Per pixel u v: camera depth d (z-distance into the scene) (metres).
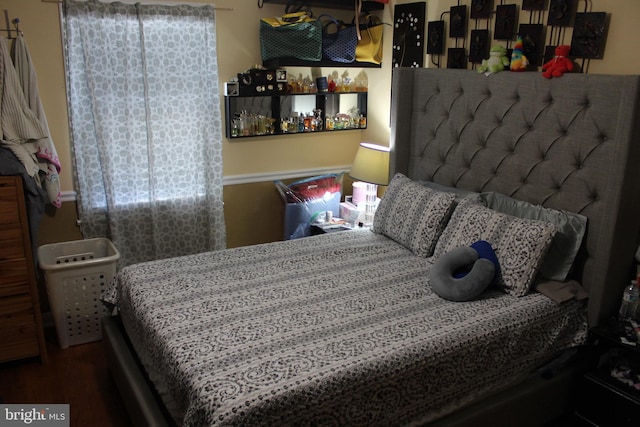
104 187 3.22
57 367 2.87
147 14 3.11
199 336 1.98
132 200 3.32
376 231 3.17
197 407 1.65
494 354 2.11
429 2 3.26
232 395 1.64
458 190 2.98
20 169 2.65
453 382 2.01
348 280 2.50
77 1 2.93
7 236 2.66
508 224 2.44
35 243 2.85
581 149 2.41
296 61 3.50
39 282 3.24
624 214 2.27
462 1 3.03
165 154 3.36
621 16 2.27
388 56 3.71
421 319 2.13
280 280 2.49
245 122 3.59
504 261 2.38
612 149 2.26
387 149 3.48
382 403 1.84
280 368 1.77
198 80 3.34
